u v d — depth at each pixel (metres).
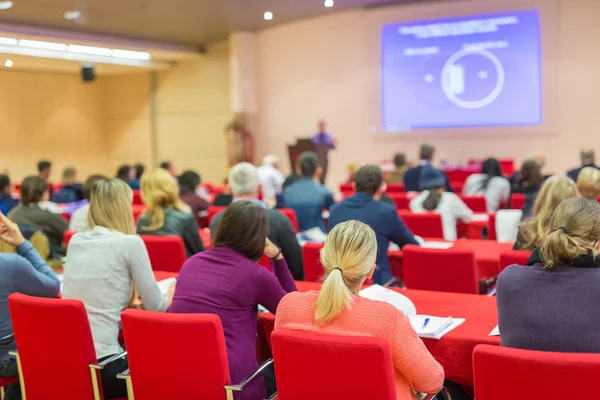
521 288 2.12
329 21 12.61
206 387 2.35
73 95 15.53
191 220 4.24
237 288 2.56
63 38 11.49
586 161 7.58
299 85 13.18
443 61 11.59
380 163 11.77
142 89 15.77
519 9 10.91
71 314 2.54
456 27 11.41
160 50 13.55
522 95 11.05
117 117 16.20
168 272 3.82
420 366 2.07
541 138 11.02
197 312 2.55
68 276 2.92
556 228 2.14
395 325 2.07
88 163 15.93
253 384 2.52
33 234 4.42
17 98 14.32
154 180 4.25
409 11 11.73
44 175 9.72
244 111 13.60
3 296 2.98
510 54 11.07
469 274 3.48
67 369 2.63
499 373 1.86
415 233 5.02
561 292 2.06
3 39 10.85
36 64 12.95
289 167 13.50
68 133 15.45
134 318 2.39
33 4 9.72
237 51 13.53
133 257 2.89
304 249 3.78
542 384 1.81
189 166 15.38
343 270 2.15
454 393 2.66
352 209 4.00
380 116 12.23
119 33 12.45
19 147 14.40
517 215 4.75
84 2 9.80
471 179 7.25
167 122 15.55
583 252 2.06
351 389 1.99
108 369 2.76
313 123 13.09
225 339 2.51
